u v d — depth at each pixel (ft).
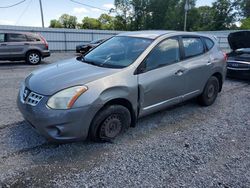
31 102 10.71
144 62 12.69
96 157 10.84
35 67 38.34
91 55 14.60
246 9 203.21
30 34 41.96
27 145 11.62
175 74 14.07
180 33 15.31
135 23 209.77
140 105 12.66
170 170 10.07
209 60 16.76
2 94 20.26
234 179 9.64
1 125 13.73
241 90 23.41
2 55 39.55
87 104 10.48
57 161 10.45
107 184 9.11
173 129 13.94
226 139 12.94
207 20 212.84
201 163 10.64
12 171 9.66
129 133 13.19
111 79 11.35
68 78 11.12
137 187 9.00
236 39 30.48
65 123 10.26
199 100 17.65
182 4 198.80
